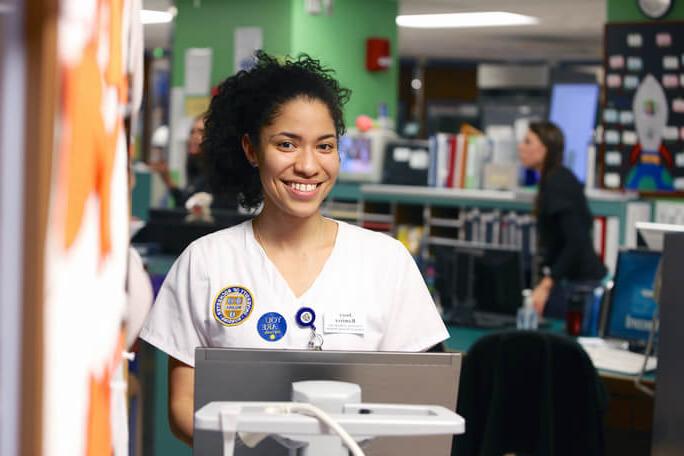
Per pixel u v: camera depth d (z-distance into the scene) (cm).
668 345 307
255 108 204
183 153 852
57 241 60
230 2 834
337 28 857
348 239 213
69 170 62
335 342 205
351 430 111
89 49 67
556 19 1141
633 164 765
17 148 57
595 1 999
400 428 112
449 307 555
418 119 1866
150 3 1032
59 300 62
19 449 59
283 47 812
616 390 424
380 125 883
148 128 1502
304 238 211
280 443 128
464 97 1855
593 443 373
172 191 675
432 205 837
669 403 307
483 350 379
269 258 209
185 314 209
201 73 843
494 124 1063
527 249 781
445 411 119
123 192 88
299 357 147
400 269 214
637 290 462
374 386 149
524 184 854
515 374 375
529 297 524
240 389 147
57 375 62
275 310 204
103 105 74
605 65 769
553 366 372
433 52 1595
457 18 1152
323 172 202
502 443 377
